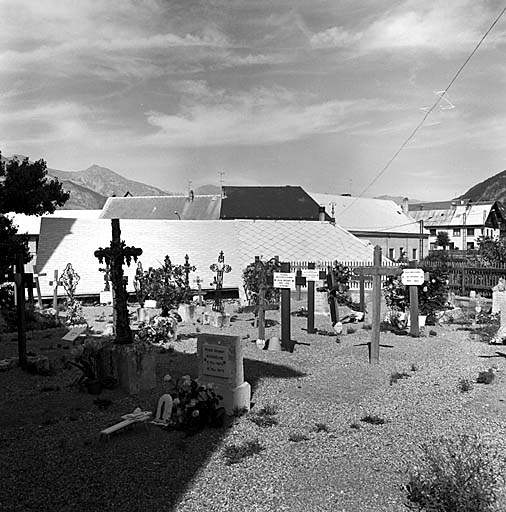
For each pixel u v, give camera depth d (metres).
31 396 9.36
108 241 28.38
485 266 30.58
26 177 21.02
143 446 6.99
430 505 5.20
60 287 25.12
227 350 8.30
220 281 22.25
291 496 5.58
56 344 14.45
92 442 7.13
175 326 16.02
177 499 5.54
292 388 9.91
